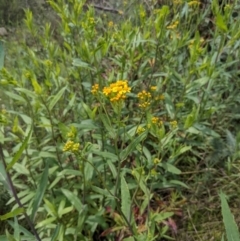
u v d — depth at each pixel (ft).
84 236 7.00
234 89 9.20
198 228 7.48
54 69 8.80
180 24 9.14
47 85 7.32
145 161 6.68
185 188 8.11
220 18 6.82
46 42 8.36
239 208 7.68
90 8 7.98
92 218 6.77
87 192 7.31
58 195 7.40
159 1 10.84
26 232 5.45
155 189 8.07
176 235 7.37
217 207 7.70
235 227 3.27
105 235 7.03
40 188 5.29
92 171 6.32
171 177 7.83
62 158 7.40
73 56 8.38
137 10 10.25
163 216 6.61
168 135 6.15
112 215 6.86
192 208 7.75
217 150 8.28
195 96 8.20
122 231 6.95
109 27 9.30
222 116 8.89
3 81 6.41
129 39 7.67
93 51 6.73
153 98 8.32
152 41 7.78
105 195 6.35
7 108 9.50
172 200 7.42
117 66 9.37
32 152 7.20
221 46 7.43
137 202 7.40
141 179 6.01
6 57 11.48
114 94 5.16
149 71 8.27
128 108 8.51
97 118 7.43
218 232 7.30
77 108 7.93
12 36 13.25
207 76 7.32
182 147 7.08
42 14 13.97
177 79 8.07
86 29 6.96
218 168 8.43
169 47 8.48
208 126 8.95
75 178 7.73
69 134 5.49
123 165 7.40
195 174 8.23
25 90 6.43
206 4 10.45
